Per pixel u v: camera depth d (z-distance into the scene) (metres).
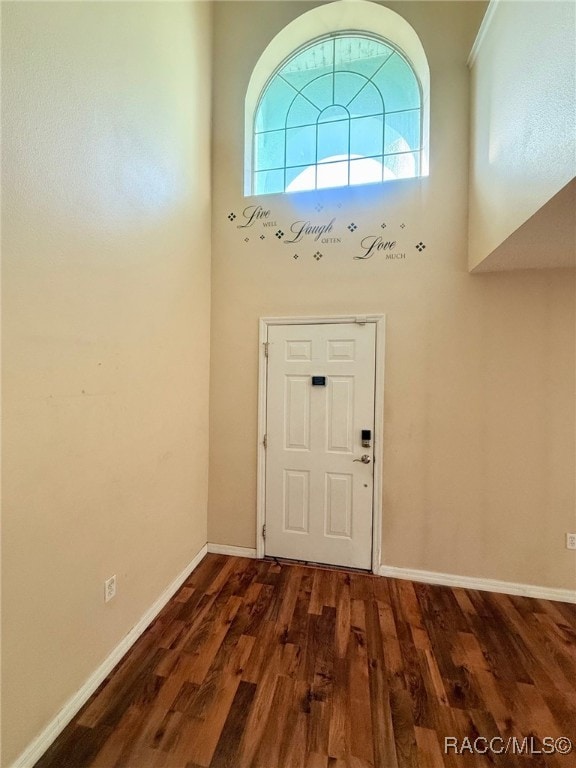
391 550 2.54
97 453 1.59
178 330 2.32
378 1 2.53
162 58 2.07
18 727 1.22
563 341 2.29
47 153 1.29
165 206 2.14
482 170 2.16
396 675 1.65
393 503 2.54
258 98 2.96
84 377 1.50
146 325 1.96
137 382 1.88
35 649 1.28
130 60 1.77
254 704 1.50
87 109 1.48
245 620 2.03
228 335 2.80
